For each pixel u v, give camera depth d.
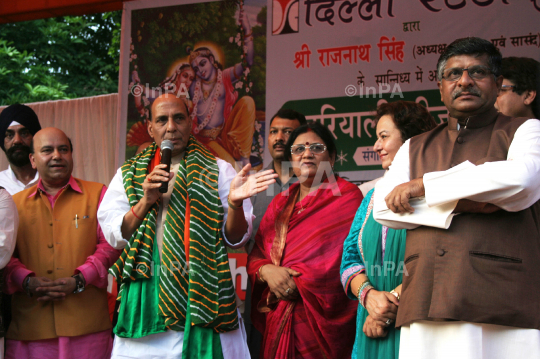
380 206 2.02
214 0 4.45
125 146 4.42
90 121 4.86
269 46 4.30
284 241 2.85
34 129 3.81
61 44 9.55
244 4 4.39
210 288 2.54
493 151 1.89
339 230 2.80
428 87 3.96
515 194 1.74
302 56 4.22
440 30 3.99
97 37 10.04
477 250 1.79
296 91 4.19
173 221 2.63
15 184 3.77
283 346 2.66
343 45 4.15
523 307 1.72
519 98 3.24
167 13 4.52
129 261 2.55
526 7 3.85
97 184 3.24
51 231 3.04
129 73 4.51
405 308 1.88
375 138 3.98
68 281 2.85
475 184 1.76
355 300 2.74
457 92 1.99
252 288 2.89
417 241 1.93
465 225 1.83
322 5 4.23
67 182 3.19
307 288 2.66
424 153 2.07
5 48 8.78
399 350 2.03
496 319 1.73
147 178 2.56
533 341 1.72
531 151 1.80
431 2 4.03
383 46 4.08
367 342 2.34
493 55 2.01
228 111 4.30
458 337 1.79
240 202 2.57
